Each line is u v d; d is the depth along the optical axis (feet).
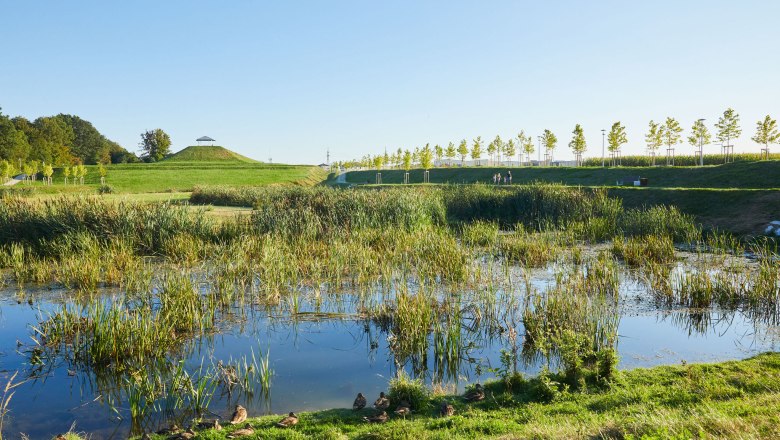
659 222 79.92
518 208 97.55
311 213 75.20
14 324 40.91
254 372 31.14
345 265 57.26
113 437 23.59
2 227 66.49
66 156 379.76
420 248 60.54
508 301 45.75
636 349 33.94
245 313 43.21
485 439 20.18
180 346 35.73
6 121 332.80
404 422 23.24
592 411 23.53
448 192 114.21
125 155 465.88
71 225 66.03
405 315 37.29
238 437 21.91
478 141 287.07
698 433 17.63
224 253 57.52
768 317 40.55
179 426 24.40
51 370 31.81
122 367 31.50
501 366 31.91
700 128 171.32
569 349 29.14
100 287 50.55
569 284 46.96
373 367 32.27
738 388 25.49
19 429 24.39
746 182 114.93
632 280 53.42
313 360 33.37
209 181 284.20
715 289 45.32
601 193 95.30
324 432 22.21
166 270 53.98
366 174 330.13
